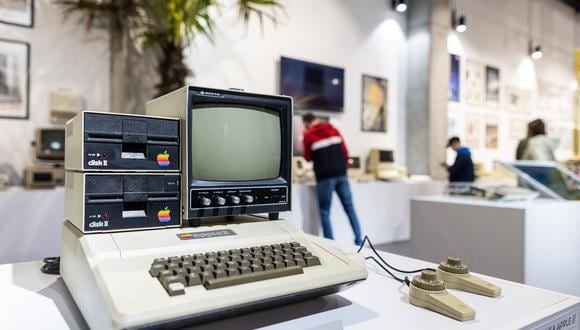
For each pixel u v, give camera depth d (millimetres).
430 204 2631
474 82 6090
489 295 759
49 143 2639
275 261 658
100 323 537
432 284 695
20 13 2955
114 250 652
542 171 2539
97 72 3246
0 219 2162
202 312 539
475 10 6082
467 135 6008
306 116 3656
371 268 944
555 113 7977
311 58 4434
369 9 4973
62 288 780
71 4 3072
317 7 4488
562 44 8102
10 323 614
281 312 664
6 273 882
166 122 785
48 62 3057
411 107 5309
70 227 783
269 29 4129
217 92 829
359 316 648
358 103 4863
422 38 5207
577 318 733
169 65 2994
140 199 748
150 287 556
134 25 3277
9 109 2922
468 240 2404
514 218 2156
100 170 712
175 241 720
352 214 3561
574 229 2441
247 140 886
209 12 3736
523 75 7105
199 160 825
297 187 3500
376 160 4617
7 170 2918
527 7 7148
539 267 2189
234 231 796
